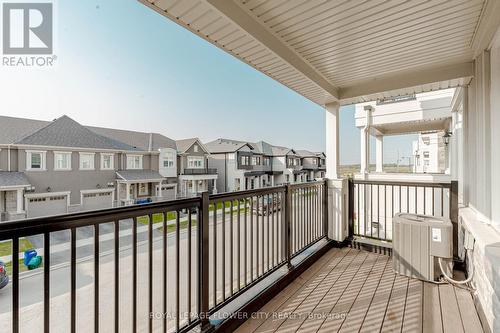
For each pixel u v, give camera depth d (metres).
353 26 2.20
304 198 3.14
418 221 2.66
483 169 2.37
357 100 3.85
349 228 3.80
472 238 2.34
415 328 1.84
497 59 2.19
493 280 1.62
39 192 11.91
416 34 2.32
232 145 23.64
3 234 0.88
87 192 13.58
